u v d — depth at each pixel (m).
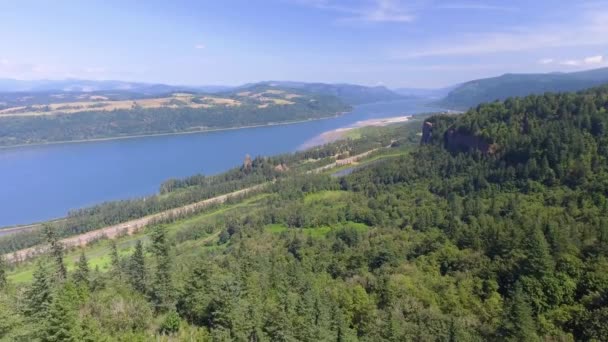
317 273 127.06
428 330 76.50
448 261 112.44
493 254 108.44
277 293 92.44
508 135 197.75
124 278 101.25
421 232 150.75
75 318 51.28
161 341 64.12
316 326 69.19
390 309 86.00
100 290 87.25
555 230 104.94
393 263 119.06
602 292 80.06
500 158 192.75
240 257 143.75
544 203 142.88
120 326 65.88
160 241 89.19
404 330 76.31
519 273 92.81
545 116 198.12
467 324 80.19
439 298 91.50
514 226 117.19
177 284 85.12
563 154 160.38
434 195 197.75
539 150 174.00
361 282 105.62
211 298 74.88
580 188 142.00
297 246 161.62
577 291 85.38
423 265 112.94
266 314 71.94
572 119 180.00
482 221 134.75
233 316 68.00
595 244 97.19
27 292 70.19
